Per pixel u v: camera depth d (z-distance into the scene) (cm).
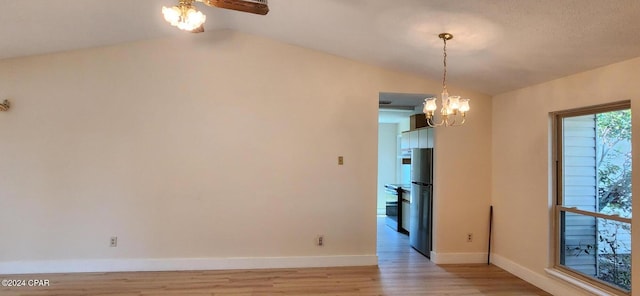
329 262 434
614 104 301
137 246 408
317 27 361
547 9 236
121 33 383
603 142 319
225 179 421
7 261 392
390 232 649
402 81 447
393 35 337
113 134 406
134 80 411
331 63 438
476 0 245
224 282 376
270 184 427
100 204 404
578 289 326
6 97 393
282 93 431
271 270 417
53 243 397
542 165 371
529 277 387
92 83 405
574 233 346
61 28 346
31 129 396
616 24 234
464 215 457
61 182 399
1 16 311
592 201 329
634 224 274
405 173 829
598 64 301
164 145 413
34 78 397
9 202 392
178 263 413
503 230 436
